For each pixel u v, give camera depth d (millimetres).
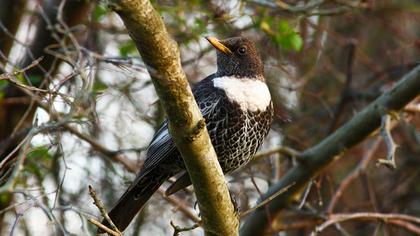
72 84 10016
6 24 12586
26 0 12719
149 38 6852
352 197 14680
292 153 11688
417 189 14828
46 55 11922
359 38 15617
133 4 6648
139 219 13711
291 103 14055
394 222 11672
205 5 12398
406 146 15023
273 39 12016
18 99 11680
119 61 8516
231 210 8031
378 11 14602
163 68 7059
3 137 12438
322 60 14547
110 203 12891
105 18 13305
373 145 13281
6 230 12719
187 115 7367
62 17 11250
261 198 11703
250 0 11680
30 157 10477
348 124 11414
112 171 12875
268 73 13398
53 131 9727
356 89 14109
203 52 12734
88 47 11961
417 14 14719
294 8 11914
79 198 12695
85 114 9289
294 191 11727
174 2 12273
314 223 11859
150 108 12359
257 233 11898
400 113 11711
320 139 14328
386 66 15305
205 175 7746
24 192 7250
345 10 12289
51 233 12578
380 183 14852
